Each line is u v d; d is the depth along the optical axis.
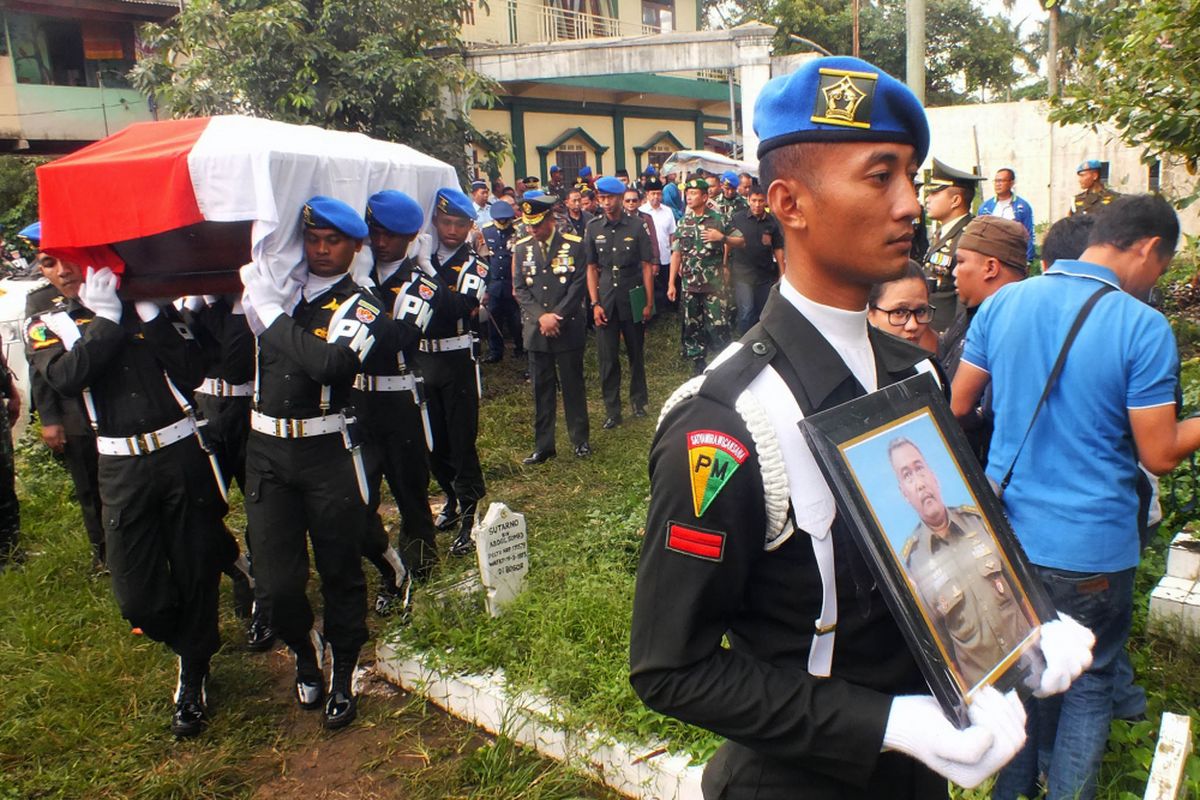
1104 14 4.00
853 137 1.21
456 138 9.84
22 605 4.42
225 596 4.59
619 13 20.11
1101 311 2.28
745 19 26.89
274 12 8.33
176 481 3.34
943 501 1.33
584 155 18.84
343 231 3.21
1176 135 3.64
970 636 1.27
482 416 7.66
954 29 26.94
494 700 3.33
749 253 8.05
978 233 3.14
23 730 3.46
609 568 4.14
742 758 1.48
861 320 1.34
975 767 1.17
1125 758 2.69
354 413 3.77
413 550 4.41
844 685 1.26
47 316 3.30
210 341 4.05
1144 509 2.46
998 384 2.44
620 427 7.34
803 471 1.25
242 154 3.24
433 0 9.29
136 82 9.20
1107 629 2.36
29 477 6.23
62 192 3.35
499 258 9.68
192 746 3.39
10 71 15.12
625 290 7.23
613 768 2.97
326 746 3.36
